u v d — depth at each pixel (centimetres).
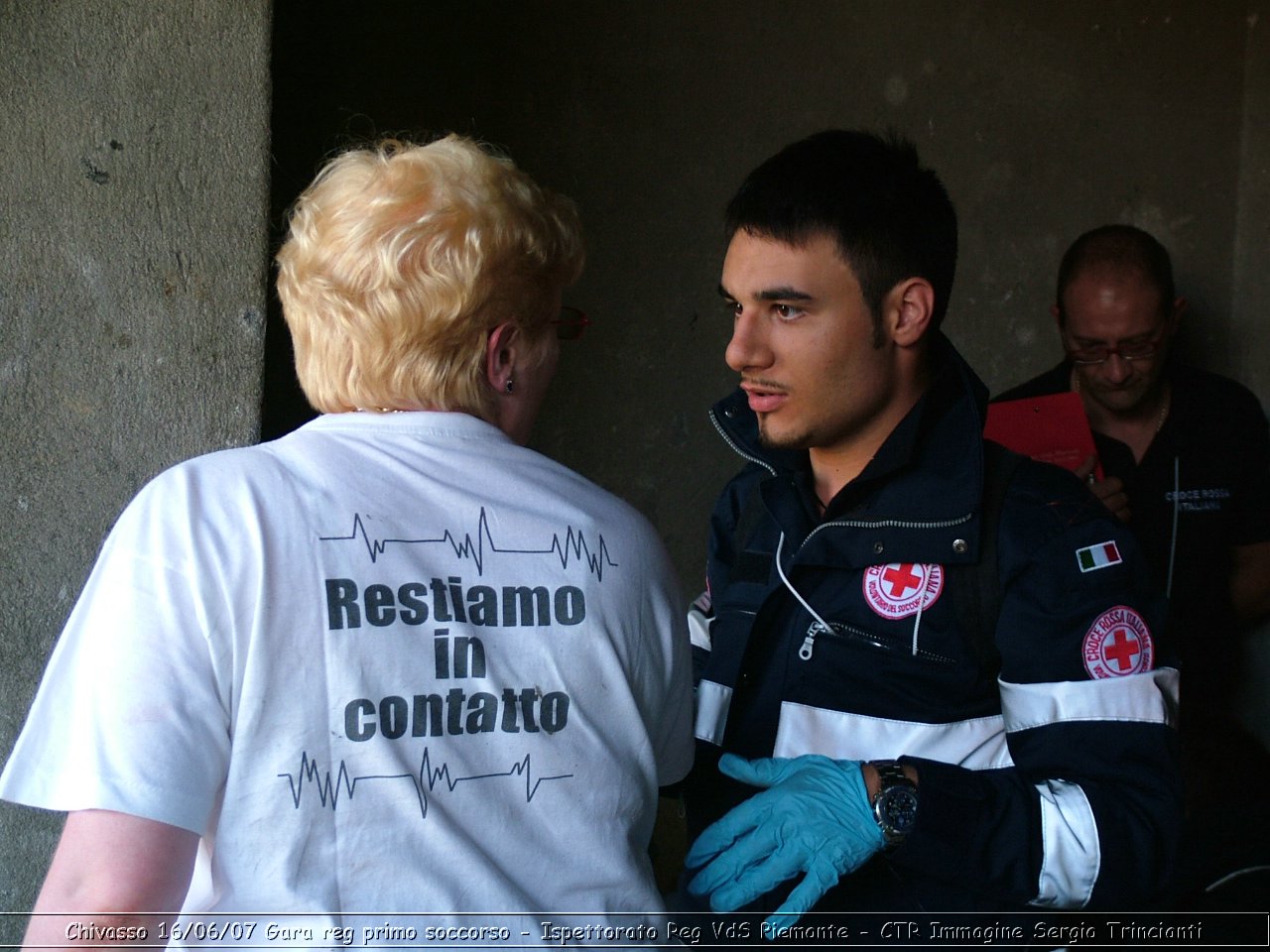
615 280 307
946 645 143
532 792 105
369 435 110
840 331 142
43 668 189
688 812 157
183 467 105
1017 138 333
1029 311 341
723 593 166
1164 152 341
